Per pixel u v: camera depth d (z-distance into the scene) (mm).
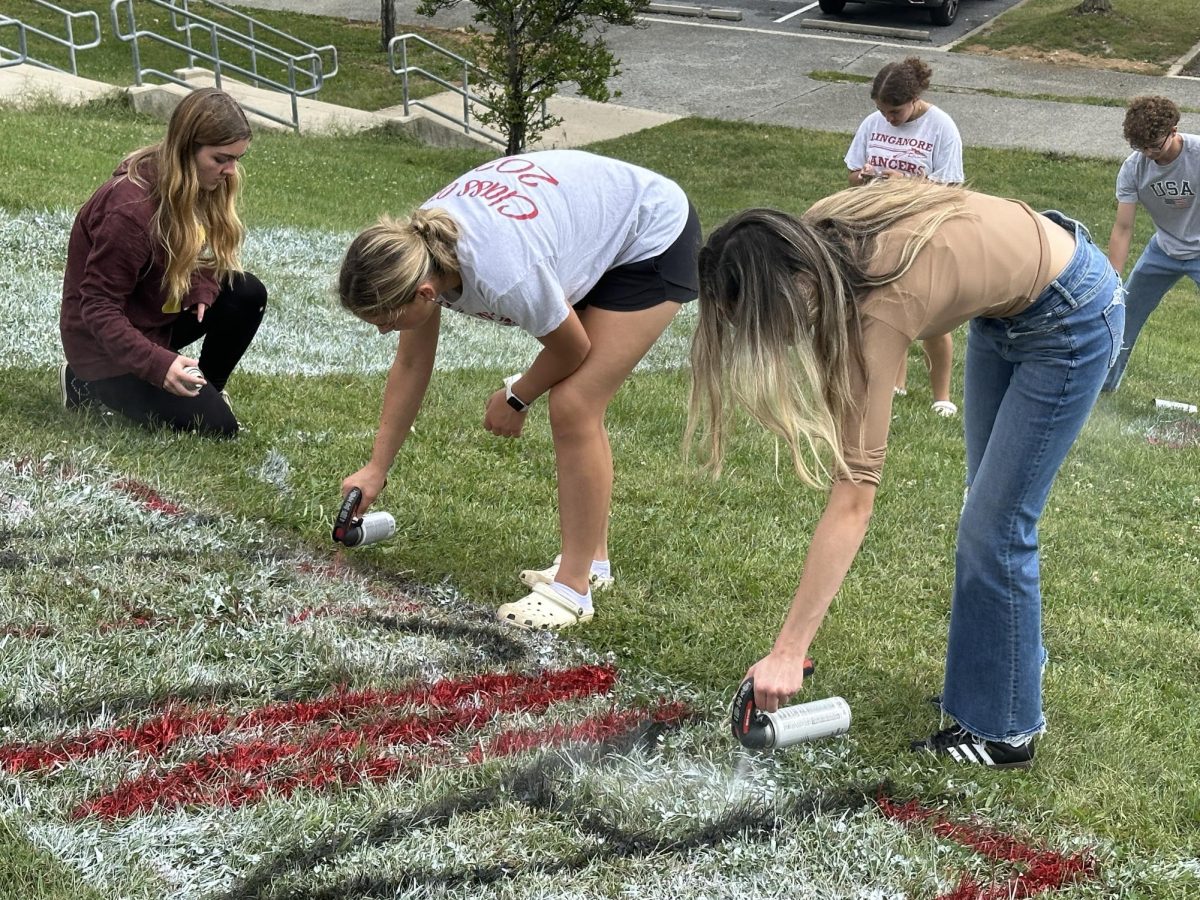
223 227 4488
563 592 3773
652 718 3373
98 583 3600
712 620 3953
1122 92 22328
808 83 22297
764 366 2484
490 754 3115
